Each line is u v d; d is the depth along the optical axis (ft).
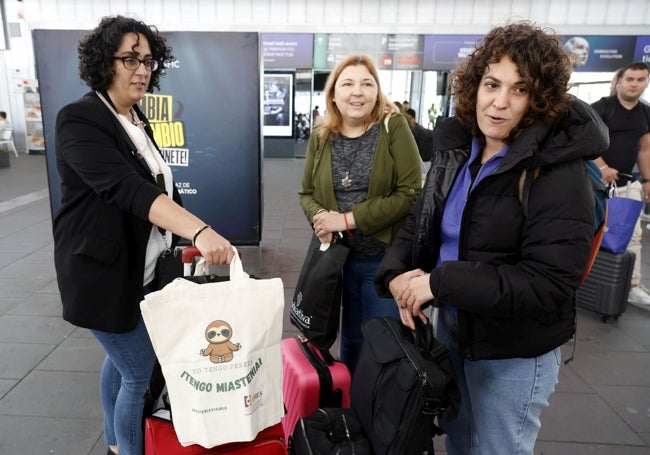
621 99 11.30
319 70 37.63
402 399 3.95
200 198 12.14
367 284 6.50
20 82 41.22
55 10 35.60
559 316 3.85
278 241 16.76
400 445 3.93
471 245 3.93
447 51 35.81
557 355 4.16
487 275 3.56
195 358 3.53
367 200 6.19
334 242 6.32
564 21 35.06
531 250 3.54
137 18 5.47
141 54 4.84
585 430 7.00
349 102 6.17
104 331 4.65
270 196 25.09
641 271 14.69
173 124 11.66
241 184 12.19
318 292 6.08
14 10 39.40
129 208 4.24
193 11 35.53
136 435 5.14
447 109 37.78
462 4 35.42
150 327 3.45
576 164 3.51
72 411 7.16
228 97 11.61
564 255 3.40
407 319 4.36
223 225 12.41
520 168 3.60
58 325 10.00
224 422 3.60
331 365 6.04
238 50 11.36
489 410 4.24
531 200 3.57
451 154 4.43
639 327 10.55
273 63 36.52
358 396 4.63
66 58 10.05
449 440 5.10
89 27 35.91
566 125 3.53
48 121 10.28
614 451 6.57
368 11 35.78
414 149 6.31
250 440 3.66
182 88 11.48
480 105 3.81
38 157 40.14
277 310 3.74
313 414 4.96
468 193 4.09
